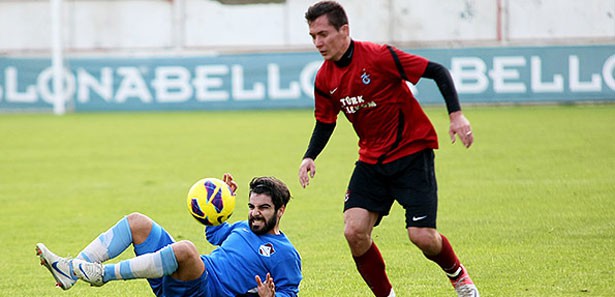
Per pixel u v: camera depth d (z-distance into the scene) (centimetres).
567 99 8131
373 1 8638
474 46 8312
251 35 9031
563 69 8125
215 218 2061
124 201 4000
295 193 4094
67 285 1844
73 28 9256
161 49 9194
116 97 8962
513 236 3042
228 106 8794
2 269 2738
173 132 6975
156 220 3531
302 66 8719
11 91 9025
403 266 2664
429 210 2048
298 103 8731
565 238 2978
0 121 8169
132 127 7438
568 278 2428
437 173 4541
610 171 4428
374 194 2105
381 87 2047
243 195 4088
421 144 2080
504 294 2286
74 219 3600
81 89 9025
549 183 4138
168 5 9150
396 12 8612
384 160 2084
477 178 4350
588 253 2738
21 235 3281
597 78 8081
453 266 2119
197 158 5416
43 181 4656
